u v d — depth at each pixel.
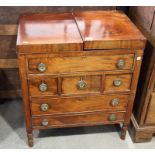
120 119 1.49
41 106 1.35
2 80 1.79
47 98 1.33
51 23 1.33
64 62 1.21
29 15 1.42
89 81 1.30
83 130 1.67
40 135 1.62
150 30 1.32
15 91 1.85
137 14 1.49
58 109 1.39
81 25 1.31
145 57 1.41
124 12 1.65
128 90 1.37
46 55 1.17
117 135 1.64
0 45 1.64
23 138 1.60
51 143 1.57
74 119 1.45
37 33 1.22
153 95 1.40
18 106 1.85
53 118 1.42
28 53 1.15
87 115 1.44
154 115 1.48
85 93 1.34
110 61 1.24
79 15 1.44
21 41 1.15
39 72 1.22
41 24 1.31
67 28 1.28
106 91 1.35
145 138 1.58
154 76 1.33
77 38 1.19
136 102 1.57
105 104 1.41
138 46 1.21
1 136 1.60
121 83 1.33
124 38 1.19
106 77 1.30
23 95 1.30
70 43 1.15
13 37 1.62
